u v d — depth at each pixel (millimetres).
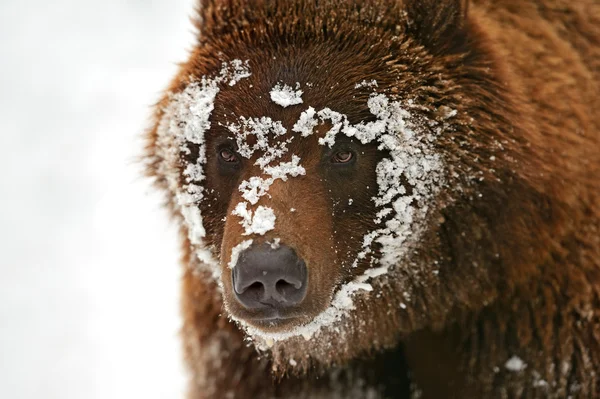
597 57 13414
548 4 13328
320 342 12094
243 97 11359
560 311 12102
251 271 10359
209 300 13031
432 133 11398
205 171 11797
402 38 11680
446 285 12008
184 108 11883
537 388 12359
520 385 12445
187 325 13633
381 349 12859
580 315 12062
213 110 11531
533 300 12148
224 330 13125
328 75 11320
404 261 11750
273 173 11055
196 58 12172
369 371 13625
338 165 11281
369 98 11266
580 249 11961
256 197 10883
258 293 10516
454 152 11453
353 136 11227
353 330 12109
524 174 11578
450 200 11570
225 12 12266
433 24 11766
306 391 13203
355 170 11305
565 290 12031
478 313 12492
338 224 11312
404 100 11312
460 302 12219
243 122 11281
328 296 10992
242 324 11852
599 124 12555
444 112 11422
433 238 11703
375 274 11648
